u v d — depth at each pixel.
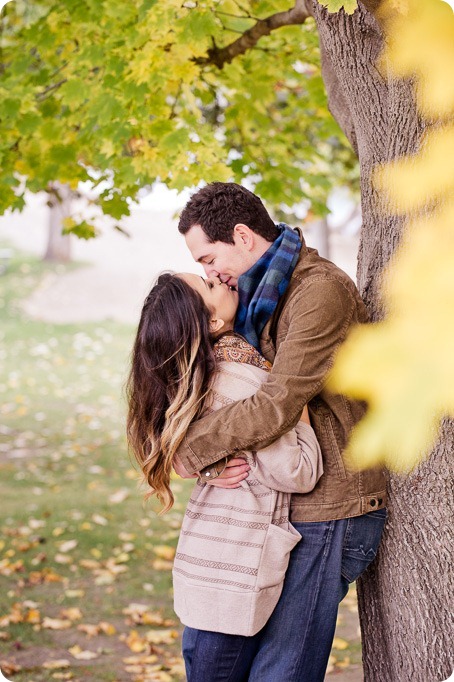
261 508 2.31
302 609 2.32
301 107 5.55
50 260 21.14
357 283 2.78
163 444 2.35
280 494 2.35
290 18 4.07
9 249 22.05
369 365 1.23
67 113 4.63
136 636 4.47
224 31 4.57
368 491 2.40
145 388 2.43
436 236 1.36
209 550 2.32
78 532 6.30
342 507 2.36
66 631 4.57
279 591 2.31
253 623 2.26
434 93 1.87
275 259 2.43
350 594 5.41
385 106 2.65
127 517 6.75
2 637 4.45
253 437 2.25
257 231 2.55
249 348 2.44
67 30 4.54
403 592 2.58
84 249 22.44
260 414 2.24
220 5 4.34
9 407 11.20
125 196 4.54
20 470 8.26
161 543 6.12
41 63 5.08
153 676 4.05
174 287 2.44
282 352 2.30
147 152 3.98
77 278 19.95
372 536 2.44
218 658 2.32
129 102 4.07
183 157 3.88
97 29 4.32
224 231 2.53
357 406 2.38
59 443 9.44
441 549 2.51
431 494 2.52
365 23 2.65
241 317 2.50
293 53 4.92
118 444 9.46
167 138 3.91
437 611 2.53
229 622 2.27
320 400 2.39
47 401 11.68
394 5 2.17
